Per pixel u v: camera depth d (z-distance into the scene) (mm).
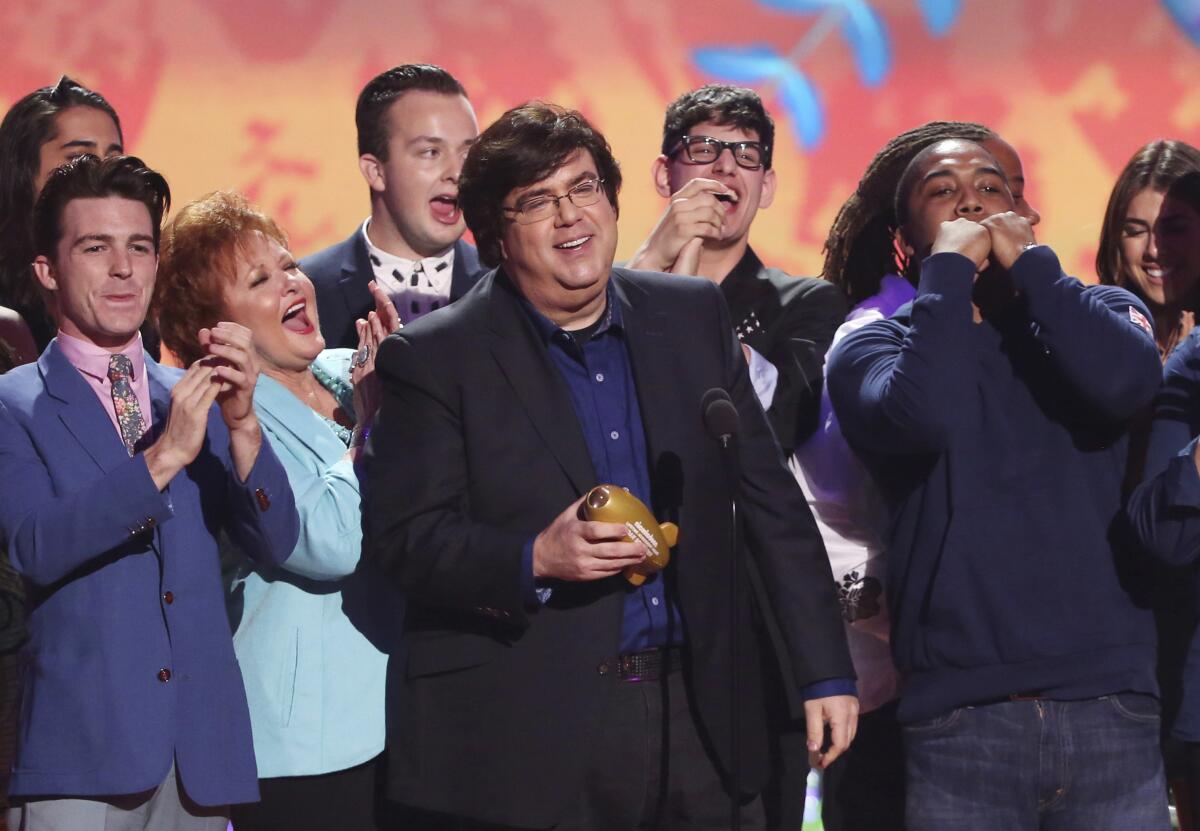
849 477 12641
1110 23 25766
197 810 10695
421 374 10430
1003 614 10586
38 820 10344
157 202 11102
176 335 11852
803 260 26125
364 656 11430
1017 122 25938
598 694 10133
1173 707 11703
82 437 10633
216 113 25703
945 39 25859
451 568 10039
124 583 10516
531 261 10406
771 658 10898
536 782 10055
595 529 9570
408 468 10398
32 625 10539
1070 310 10586
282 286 11875
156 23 25594
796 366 13477
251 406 10570
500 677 10203
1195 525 10352
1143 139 25875
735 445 9805
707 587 10344
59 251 10805
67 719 10320
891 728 12500
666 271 13125
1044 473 10773
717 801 10367
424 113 15062
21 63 25625
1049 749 10508
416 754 10359
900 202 12359
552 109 10594
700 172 14195
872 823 12539
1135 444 11766
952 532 10742
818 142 26000
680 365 10641
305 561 11117
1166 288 14000
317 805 11234
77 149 14836
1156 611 11836
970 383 10859
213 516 10992
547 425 10344
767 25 25828
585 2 25672
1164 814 10562
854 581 12477
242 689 10852
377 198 15344
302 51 25656
